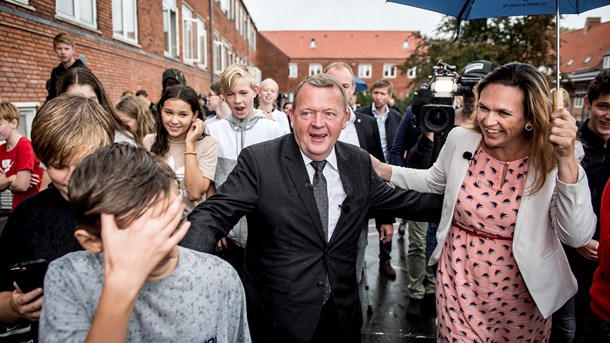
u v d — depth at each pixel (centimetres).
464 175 191
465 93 288
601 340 156
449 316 197
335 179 179
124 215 86
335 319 177
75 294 99
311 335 169
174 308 105
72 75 230
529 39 2203
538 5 211
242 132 309
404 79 5450
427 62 2508
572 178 157
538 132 167
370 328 335
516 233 178
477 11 218
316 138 167
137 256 85
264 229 173
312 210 170
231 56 2570
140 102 352
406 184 221
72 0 670
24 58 538
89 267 101
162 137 268
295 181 171
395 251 532
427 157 271
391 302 383
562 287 186
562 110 154
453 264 196
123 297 84
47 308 96
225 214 164
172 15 1341
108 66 809
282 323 170
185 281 107
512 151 182
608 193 152
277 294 170
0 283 138
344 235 176
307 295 169
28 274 121
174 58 1300
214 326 113
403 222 566
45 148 131
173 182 96
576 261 248
